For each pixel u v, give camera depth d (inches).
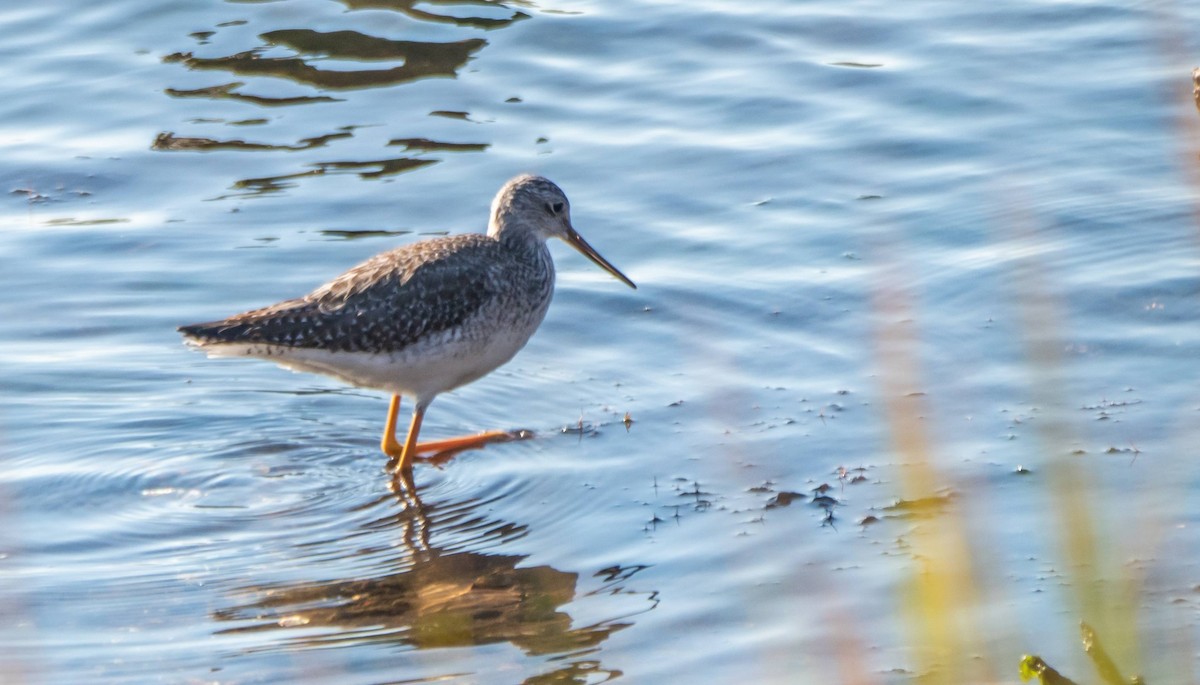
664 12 760.3
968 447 451.2
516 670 358.9
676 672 356.2
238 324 457.4
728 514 429.7
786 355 516.4
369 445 490.3
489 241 501.0
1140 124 640.4
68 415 495.8
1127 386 478.0
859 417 476.1
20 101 685.9
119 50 729.6
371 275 474.0
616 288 563.8
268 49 730.2
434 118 674.8
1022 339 507.2
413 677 357.1
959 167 623.2
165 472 465.1
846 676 338.0
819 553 404.8
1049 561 390.9
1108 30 721.0
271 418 504.1
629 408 496.4
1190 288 528.7
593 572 404.5
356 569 410.9
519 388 514.9
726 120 668.7
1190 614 356.5
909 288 543.5
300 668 360.5
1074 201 589.9
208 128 668.7
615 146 650.8
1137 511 407.8
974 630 359.9
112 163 642.8
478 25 751.1
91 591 398.3
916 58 709.3
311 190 624.4
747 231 592.4
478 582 402.0
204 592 398.9
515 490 452.8
